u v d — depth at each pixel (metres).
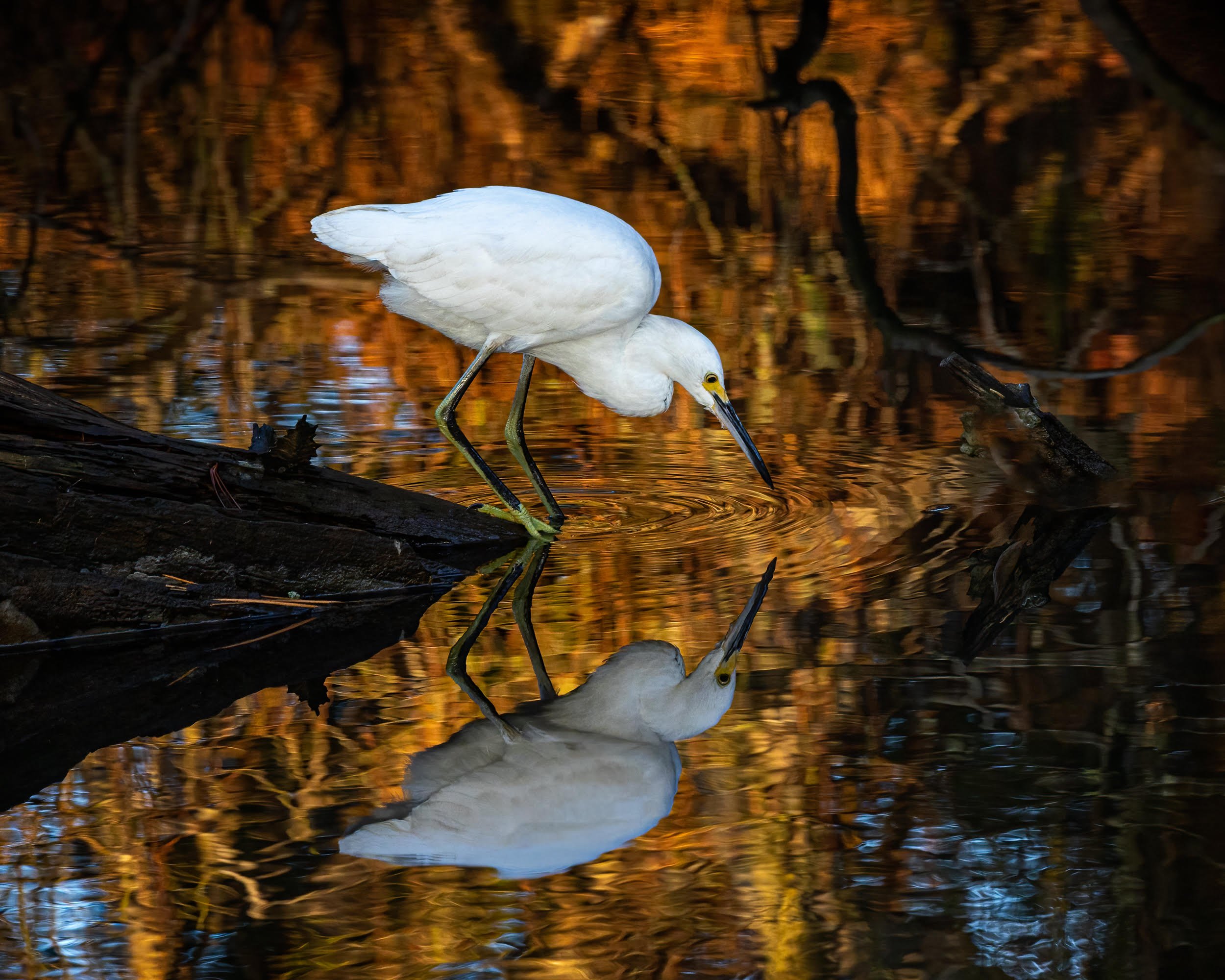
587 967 5.64
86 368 15.24
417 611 9.77
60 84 31.23
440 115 28.94
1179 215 21.39
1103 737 7.36
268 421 13.55
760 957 5.67
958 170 24.47
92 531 9.27
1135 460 12.27
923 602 9.45
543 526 11.18
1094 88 28.30
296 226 22.52
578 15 34.94
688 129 27.41
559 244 10.76
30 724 7.93
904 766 7.17
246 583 9.76
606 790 7.06
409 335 17.00
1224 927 5.81
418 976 5.60
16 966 5.69
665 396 11.68
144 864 6.41
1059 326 16.62
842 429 13.61
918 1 34.06
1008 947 5.69
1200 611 9.09
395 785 7.14
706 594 9.76
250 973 5.64
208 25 34.56
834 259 20.19
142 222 22.55
